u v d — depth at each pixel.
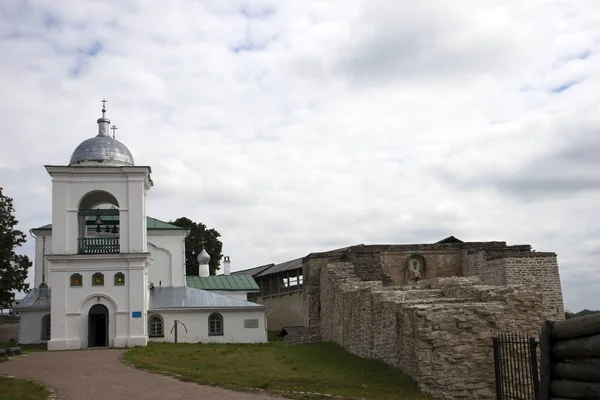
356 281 32.66
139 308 36.34
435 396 19.19
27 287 43.25
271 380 20.33
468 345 19.97
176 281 48.22
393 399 17.88
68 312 35.69
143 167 37.47
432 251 41.06
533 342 14.56
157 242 48.62
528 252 33.75
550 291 33.25
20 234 43.28
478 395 19.64
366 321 26.50
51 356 29.88
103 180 37.38
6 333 55.53
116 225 39.97
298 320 63.56
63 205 36.72
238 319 43.47
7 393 17.12
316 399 16.56
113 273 36.50
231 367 24.06
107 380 20.31
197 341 42.44
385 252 40.69
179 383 19.34
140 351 31.03
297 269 63.47
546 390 7.45
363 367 23.70
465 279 27.55
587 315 7.01
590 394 6.83
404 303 21.97
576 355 7.10
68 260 36.09
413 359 20.42
